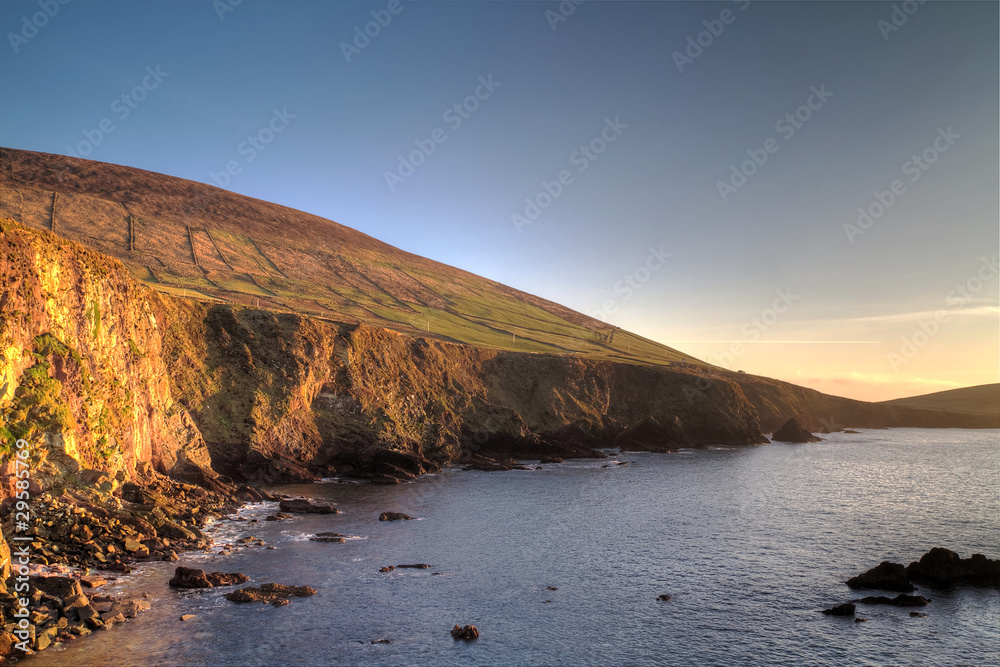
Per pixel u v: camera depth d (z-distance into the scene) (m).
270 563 38.12
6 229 42.44
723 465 90.19
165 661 24.80
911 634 29.55
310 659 25.62
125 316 55.66
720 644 28.31
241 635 27.53
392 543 43.56
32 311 42.41
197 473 58.12
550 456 93.00
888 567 36.31
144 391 56.75
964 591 35.06
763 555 42.56
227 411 69.12
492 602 32.81
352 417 80.94
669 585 36.12
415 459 77.19
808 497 65.12
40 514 36.97
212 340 75.00
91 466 44.28
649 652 27.39
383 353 94.19
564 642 28.17
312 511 53.09
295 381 75.94
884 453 115.19
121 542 37.88
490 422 97.44
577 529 49.06
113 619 28.08
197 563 37.47
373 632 28.53
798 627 30.28
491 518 52.41
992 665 26.62
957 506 61.25
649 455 101.31
